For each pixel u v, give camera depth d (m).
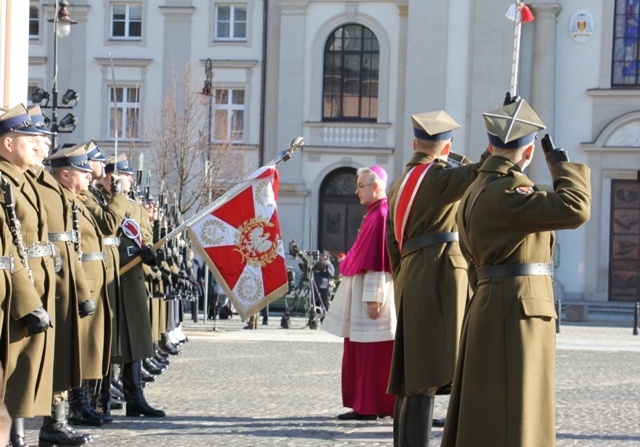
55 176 11.72
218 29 45.88
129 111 45.88
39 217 9.77
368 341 12.51
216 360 19.97
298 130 45.03
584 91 43.22
